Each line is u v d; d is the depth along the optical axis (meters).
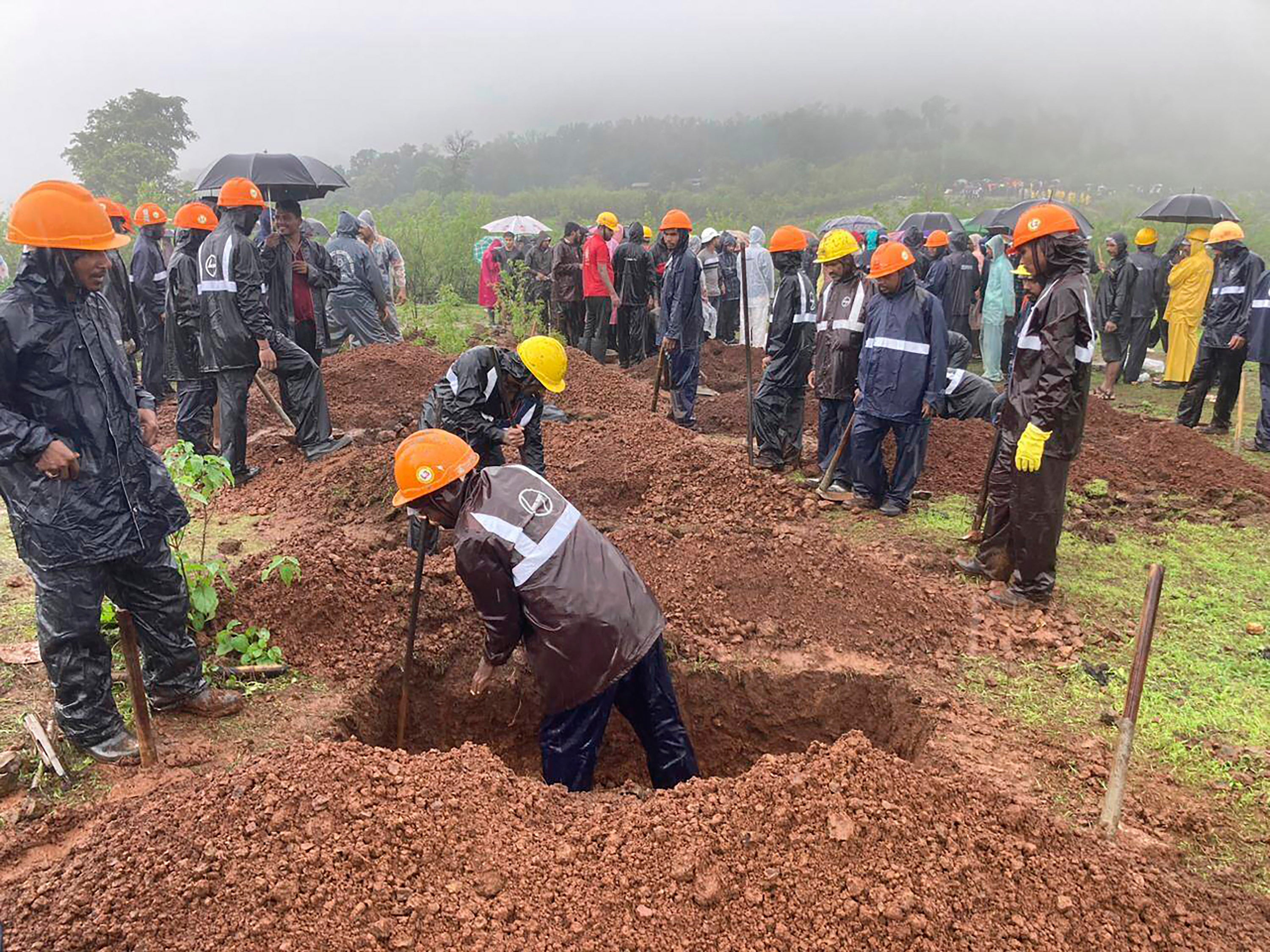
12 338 3.45
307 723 4.33
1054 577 5.70
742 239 14.47
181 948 2.81
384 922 2.89
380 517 6.92
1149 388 13.12
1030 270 5.27
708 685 5.08
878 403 7.15
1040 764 4.12
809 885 3.04
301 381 8.04
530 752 5.26
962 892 3.04
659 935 2.89
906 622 5.41
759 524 6.82
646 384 12.49
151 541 3.96
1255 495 7.84
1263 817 3.77
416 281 24.09
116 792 3.75
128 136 60.66
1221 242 9.99
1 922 2.92
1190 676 4.92
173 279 7.69
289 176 11.25
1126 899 3.13
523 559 3.81
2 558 6.10
